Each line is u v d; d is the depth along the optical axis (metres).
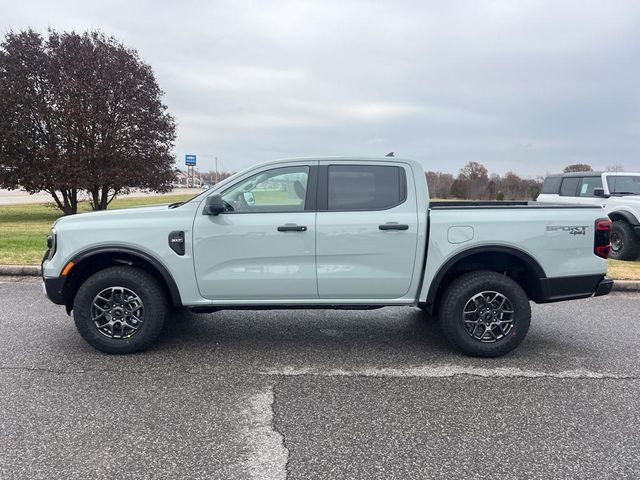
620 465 2.87
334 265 4.55
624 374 4.27
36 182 19.16
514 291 4.53
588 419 3.44
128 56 20.80
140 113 20.73
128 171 20.08
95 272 4.80
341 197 4.59
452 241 4.52
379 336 5.30
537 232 4.53
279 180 4.60
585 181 11.28
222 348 4.88
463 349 4.62
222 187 4.59
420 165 4.66
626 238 9.90
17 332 5.25
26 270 8.21
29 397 3.71
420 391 3.90
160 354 4.68
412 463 2.89
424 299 4.62
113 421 3.35
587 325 5.77
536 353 4.80
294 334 5.35
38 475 2.72
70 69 19.50
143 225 4.48
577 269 4.62
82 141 19.81
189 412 3.50
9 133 18.70
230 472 2.78
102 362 4.44
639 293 7.50
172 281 4.53
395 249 4.53
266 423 3.35
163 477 2.72
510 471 2.81
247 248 4.50
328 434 3.21
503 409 3.59
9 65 19.36
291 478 2.73
